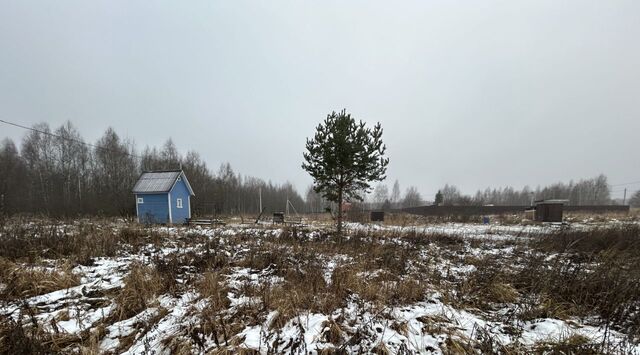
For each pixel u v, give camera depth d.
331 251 8.38
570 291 4.71
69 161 32.28
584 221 22.69
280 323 3.62
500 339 3.33
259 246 8.63
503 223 21.98
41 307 4.15
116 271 5.85
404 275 6.09
